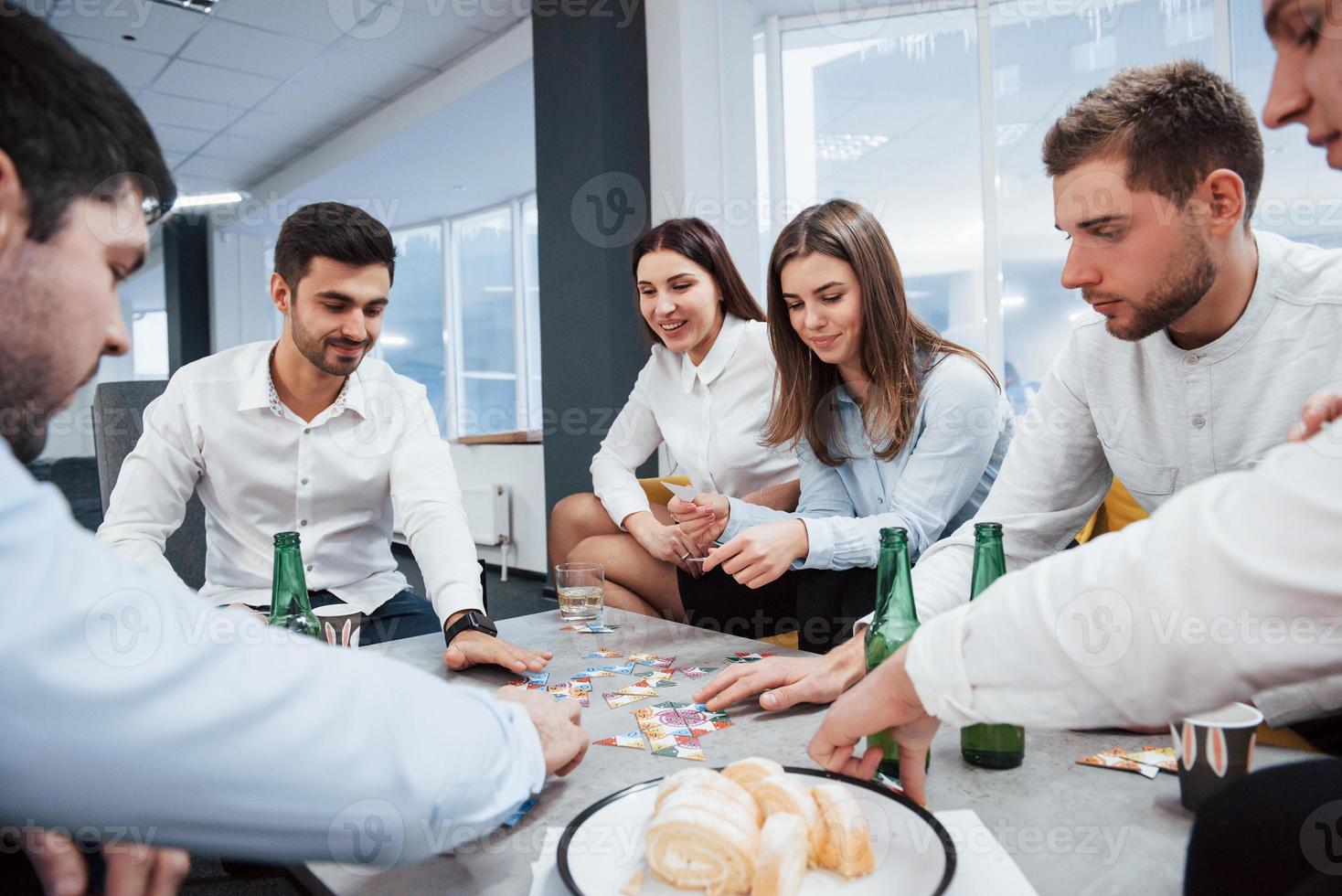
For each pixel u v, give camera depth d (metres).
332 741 0.48
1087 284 1.03
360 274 1.58
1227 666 0.49
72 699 0.40
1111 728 0.86
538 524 4.80
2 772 0.40
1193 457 1.17
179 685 0.43
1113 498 1.83
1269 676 0.49
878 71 3.94
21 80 0.44
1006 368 3.82
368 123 5.33
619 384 3.73
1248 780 0.56
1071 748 0.81
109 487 2.04
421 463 1.78
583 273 3.73
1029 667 0.55
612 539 2.12
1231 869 0.52
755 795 0.62
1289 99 0.57
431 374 7.03
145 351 8.75
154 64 4.58
